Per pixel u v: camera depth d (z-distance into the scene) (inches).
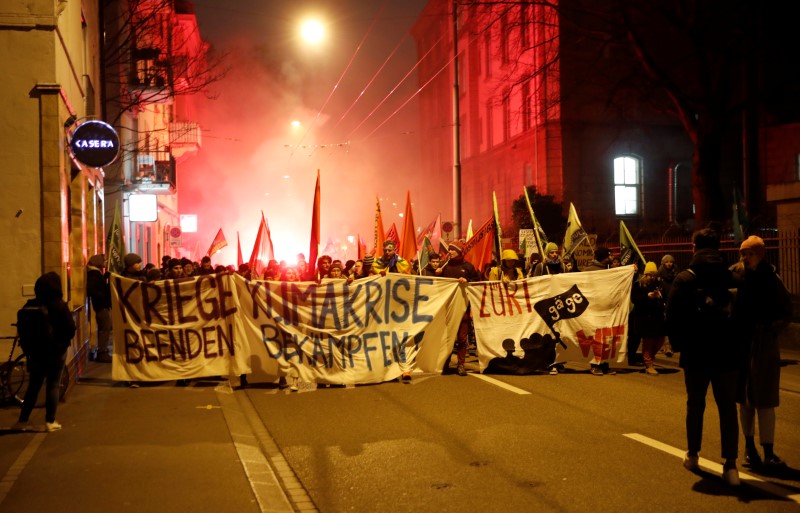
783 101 1315.2
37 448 271.3
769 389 240.2
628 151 1545.3
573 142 1509.6
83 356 463.5
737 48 1087.6
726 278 231.3
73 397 376.5
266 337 412.8
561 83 1457.9
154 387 405.4
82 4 655.8
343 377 410.9
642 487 221.1
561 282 440.5
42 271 457.1
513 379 418.0
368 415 328.5
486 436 284.8
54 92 460.8
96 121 514.9
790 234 564.1
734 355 224.1
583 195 1514.5
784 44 1299.2
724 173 1505.9
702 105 956.0
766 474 235.1
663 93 1504.7
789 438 280.5
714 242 235.3
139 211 954.7
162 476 234.2
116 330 410.3
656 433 286.0
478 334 437.7
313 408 348.2
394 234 703.1
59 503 209.3
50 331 299.6
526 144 1712.6
